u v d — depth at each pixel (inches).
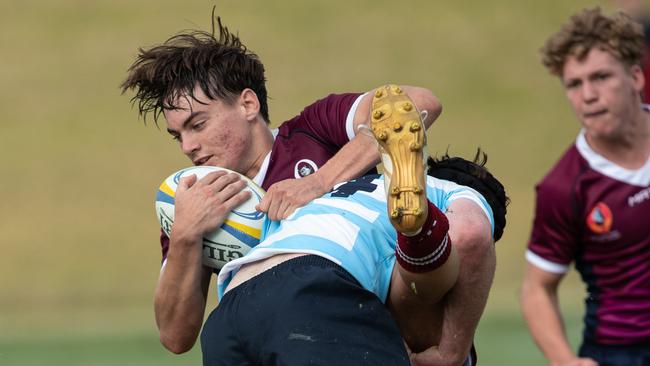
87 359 1237.1
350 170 557.0
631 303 785.6
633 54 768.3
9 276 1935.3
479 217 505.7
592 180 776.9
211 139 581.9
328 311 469.7
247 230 535.5
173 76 583.8
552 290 811.4
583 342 818.8
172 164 2440.9
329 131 598.9
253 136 593.3
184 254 533.0
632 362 789.2
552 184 787.4
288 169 589.0
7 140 2564.0
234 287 498.0
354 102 597.6
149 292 1845.5
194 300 546.9
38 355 1275.8
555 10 3181.6
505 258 1900.8
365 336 470.9
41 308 1736.0
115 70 2923.2
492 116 2682.1
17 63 2970.0
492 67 2915.8
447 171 569.9
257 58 616.4
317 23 3137.3
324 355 460.4
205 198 533.6
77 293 1840.6
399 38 3061.0
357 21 3154.5
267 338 471.8
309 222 505.4
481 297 507.2
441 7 3233.3
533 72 2893.7
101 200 2278.5
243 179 548.1
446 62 2947.8
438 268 473.7
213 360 490.3
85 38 3080.7
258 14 3186.5
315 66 2901.1
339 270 485.1
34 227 2159.2
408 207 446.3
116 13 3198.8
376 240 501.0
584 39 771.4
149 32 3078.2
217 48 595.5
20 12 3245.6
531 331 802.8
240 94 592.1
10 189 2331.4
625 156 773.3
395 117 460.4
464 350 519.8
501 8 3208.7
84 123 2652.6
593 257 792.3
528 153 2490.2
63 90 2822.3
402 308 505.4
